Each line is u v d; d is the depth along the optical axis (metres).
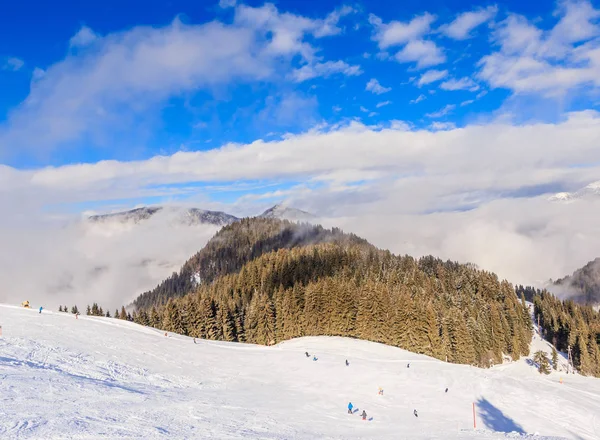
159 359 49.56
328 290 98.75
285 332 96.81
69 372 36.69
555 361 103.62
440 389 50.59
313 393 45.34
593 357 103.50
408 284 131.38
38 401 23.98
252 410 33.34
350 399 44.28
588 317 156.88
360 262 149.62
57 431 18.39
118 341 52.84
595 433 43.41
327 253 155.62
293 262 145.38
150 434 20.06
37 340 45.03
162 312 102.12
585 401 52.25
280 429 27.23
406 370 57.47
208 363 52.94
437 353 87.25
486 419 42.66
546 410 47.94
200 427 23.84
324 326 96.81
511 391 52.25
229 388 43.25
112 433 19.39
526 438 28.34
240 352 62.81
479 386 52.81
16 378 29.12
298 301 100.81
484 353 97.62
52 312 64.06
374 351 76.81
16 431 17.72
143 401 29.70
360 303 94.81
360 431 31.34
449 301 118.19
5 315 57.03
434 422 38.69
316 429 29.86
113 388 32.56
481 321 104.06
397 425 35.91
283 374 52.84
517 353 107.06
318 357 62.72
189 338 68.62
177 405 30.11
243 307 107.31
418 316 89.44
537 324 143.62
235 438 21.81
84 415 22.19
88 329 55.66
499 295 135.88
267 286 131.88
